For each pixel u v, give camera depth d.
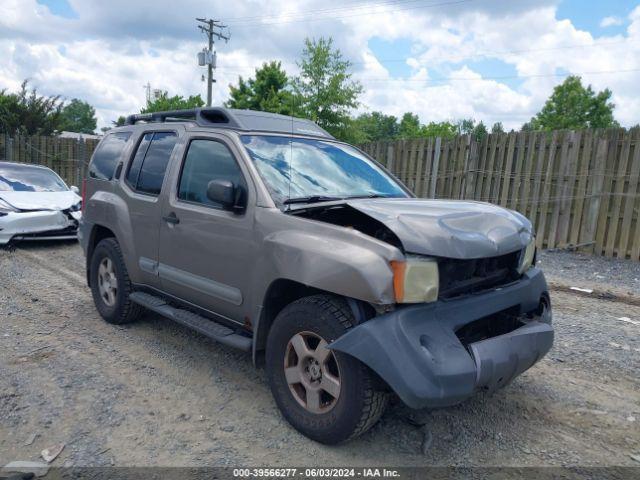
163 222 4.45
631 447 3.34
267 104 29.73
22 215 8.96
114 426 3.41
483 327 3.62
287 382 3.37
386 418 3.59
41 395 3.77
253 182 3.73
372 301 2.85
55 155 19.03
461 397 2.82
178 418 3.53
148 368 4.32
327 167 4.33
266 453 3.15
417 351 2.76
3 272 7.41
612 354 4.87
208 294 4.03
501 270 3.56
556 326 5.64
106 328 5.24
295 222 3.39
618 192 9.28
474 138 10.82
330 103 22.61
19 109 26.78
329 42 22.48
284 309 3.37
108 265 5.32
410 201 3.70
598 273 8.24
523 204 10.26
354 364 2.94
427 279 2.90
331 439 3.12
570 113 49.53
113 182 5.26
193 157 4.38
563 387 4.16
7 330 5.06
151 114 5.39
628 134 9.09
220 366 4.40
